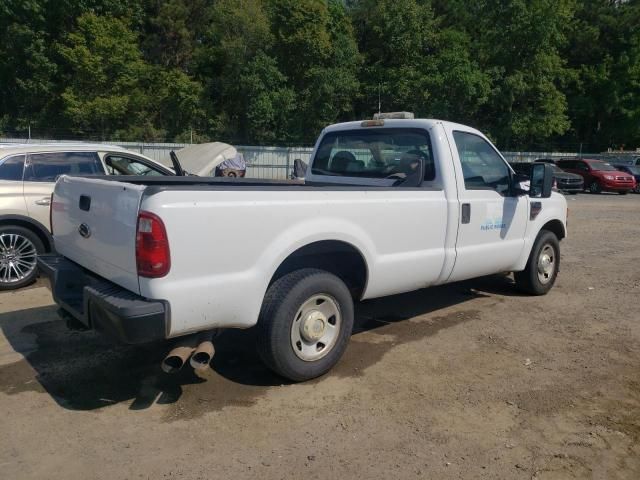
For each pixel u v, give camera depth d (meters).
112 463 3.18
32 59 34.16
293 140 33.88
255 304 3.81
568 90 42.03
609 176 26.16
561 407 3.96
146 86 35.81
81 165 7.16
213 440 3.44
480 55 34.88
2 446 3.32
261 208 3.75
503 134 34.44
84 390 4.07
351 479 3.08
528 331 5.56
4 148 6.79
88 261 4.14
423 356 4.84
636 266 8.91
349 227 4.27
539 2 33.19
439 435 3.55
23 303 6.12
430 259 4.98
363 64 36.41
